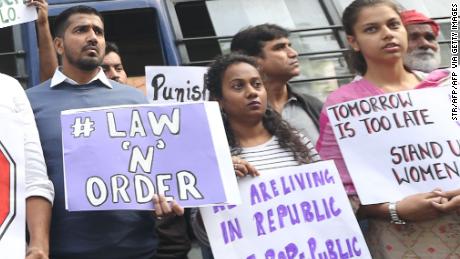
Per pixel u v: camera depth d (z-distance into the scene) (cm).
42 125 261
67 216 247
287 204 254
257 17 435
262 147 272
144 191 237
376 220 264
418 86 279
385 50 276
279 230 250
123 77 360
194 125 252
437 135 263
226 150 250
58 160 253
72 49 271
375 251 267
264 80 311
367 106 270
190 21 431
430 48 333
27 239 253
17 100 241
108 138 244
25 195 228
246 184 255
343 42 425
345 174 268
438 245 251
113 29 427
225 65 278
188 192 240
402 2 446
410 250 254
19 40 384
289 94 350
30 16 321
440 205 244
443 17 441
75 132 243
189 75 357
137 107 252
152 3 411
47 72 335
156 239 269
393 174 260
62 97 270
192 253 316
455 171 258
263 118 279
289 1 448
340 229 252
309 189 257
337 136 268
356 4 285
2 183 225
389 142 264
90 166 237
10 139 232
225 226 248
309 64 413
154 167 242
